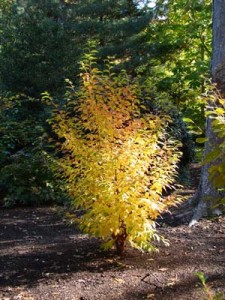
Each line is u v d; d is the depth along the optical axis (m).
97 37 14.41
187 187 9.07
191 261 4.57
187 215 6.23
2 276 4.38
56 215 7.18
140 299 3.74
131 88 4.86
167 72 15.49
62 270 4.46
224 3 6.15
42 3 13.70
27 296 3.87
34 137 9.13
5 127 9.24
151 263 4.55
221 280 4.06
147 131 4.56
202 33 14.31
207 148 5.99
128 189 4.34
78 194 4.60
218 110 2.79
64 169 4.70
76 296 3.83
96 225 4.51
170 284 4.01
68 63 12.36
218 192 6.13
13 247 5.41
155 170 4.52
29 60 12.20
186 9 14.00
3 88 12.10
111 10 14.88
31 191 8.05
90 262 4.66
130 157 4.37
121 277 4.21
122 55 14.61
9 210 7.76
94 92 4.69
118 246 4.82
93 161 4.44
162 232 5.70
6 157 8.81
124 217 4.40
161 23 15.64
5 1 16.50
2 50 12.55
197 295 3.76
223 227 5.74
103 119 4.48
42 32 12.40
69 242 5.52
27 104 11.84
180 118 8.73
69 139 4.59
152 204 4.34
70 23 13.96
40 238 5.83
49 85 12.10
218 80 6.03
